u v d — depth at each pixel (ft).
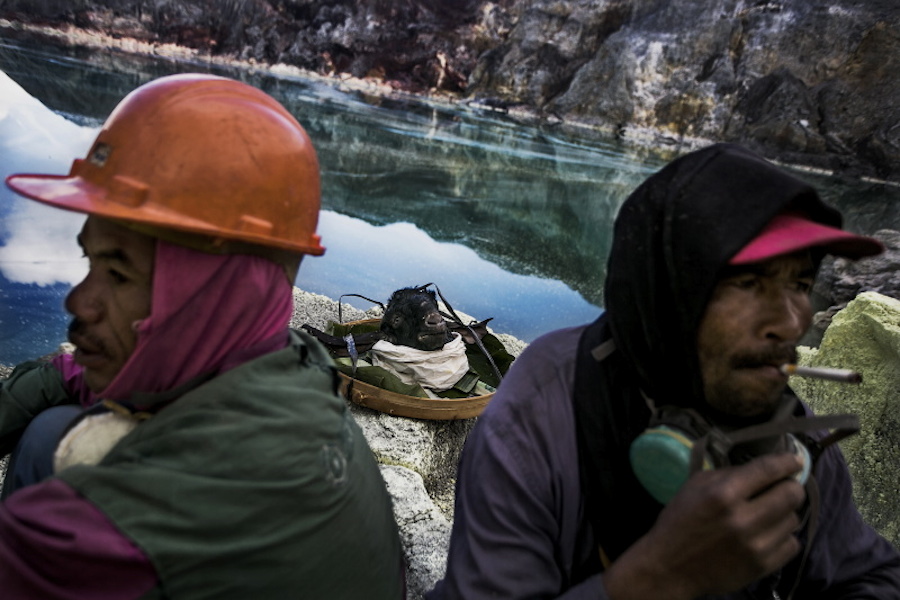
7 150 23.45
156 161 3.05
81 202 2.97
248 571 2.83
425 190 38.14
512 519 3.36
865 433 7.94
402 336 9.80
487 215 36.50
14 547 2.59
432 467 9.04
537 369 3.62
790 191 2.75
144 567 2.58
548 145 46.78
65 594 2.59
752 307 2.83
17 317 12.42
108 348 3.19
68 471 2.63
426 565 6.41
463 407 8.98
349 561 3.24
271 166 3.25
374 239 29.73
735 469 2.64
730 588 2.73
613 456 3.30
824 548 3.76
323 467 3.07
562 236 35.35
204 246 3.03
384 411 9.00
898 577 3.85
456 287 26.66
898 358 7.72
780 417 2.87
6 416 4.45
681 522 2.67
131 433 2.91
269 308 3.29
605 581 2.91
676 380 3.06
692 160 3.08
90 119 34.09
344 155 40.75
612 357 3.37
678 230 2.90
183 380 3.11
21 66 41.42
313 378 3.36
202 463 2.77
